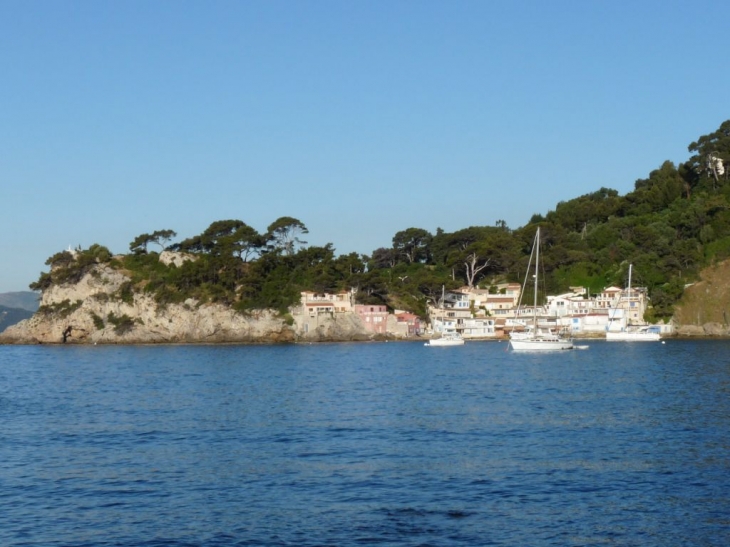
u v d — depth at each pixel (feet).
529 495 119.24
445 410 212.43
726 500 115.14
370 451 153.58
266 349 567.18
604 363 383.24
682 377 297.53
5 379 349.41
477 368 369.09
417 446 157.99
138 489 126.93
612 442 158.30
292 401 240.32
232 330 648.79
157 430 184.85
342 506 115.24
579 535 101.65
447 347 571.28
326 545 99.19
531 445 156.76
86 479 134.10
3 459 151.64
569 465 137.80
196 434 177.99
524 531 103.30
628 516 108.78
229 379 325.42
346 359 451.12
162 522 109.50
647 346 520.83
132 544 100.83
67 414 217.97
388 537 101.60
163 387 294.25
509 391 260.21
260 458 149.07
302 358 463.83
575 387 269.23
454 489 123.03
